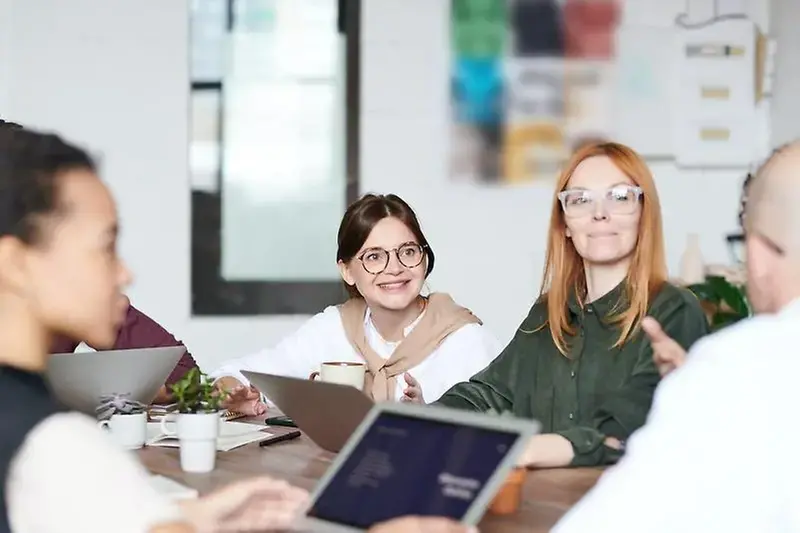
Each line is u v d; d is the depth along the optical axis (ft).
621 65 13.16
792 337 3.59
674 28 13.25
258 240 13.03
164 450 5.94
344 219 8.41
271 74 12.98
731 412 3.49
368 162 13.04
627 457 3.61
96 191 3.56
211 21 12.87
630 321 6.25
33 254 3.40
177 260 12.87
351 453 4.22
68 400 6.03
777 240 3.93
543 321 6.85
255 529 4.16
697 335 6.19
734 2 13.34
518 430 3.76
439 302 8.56
